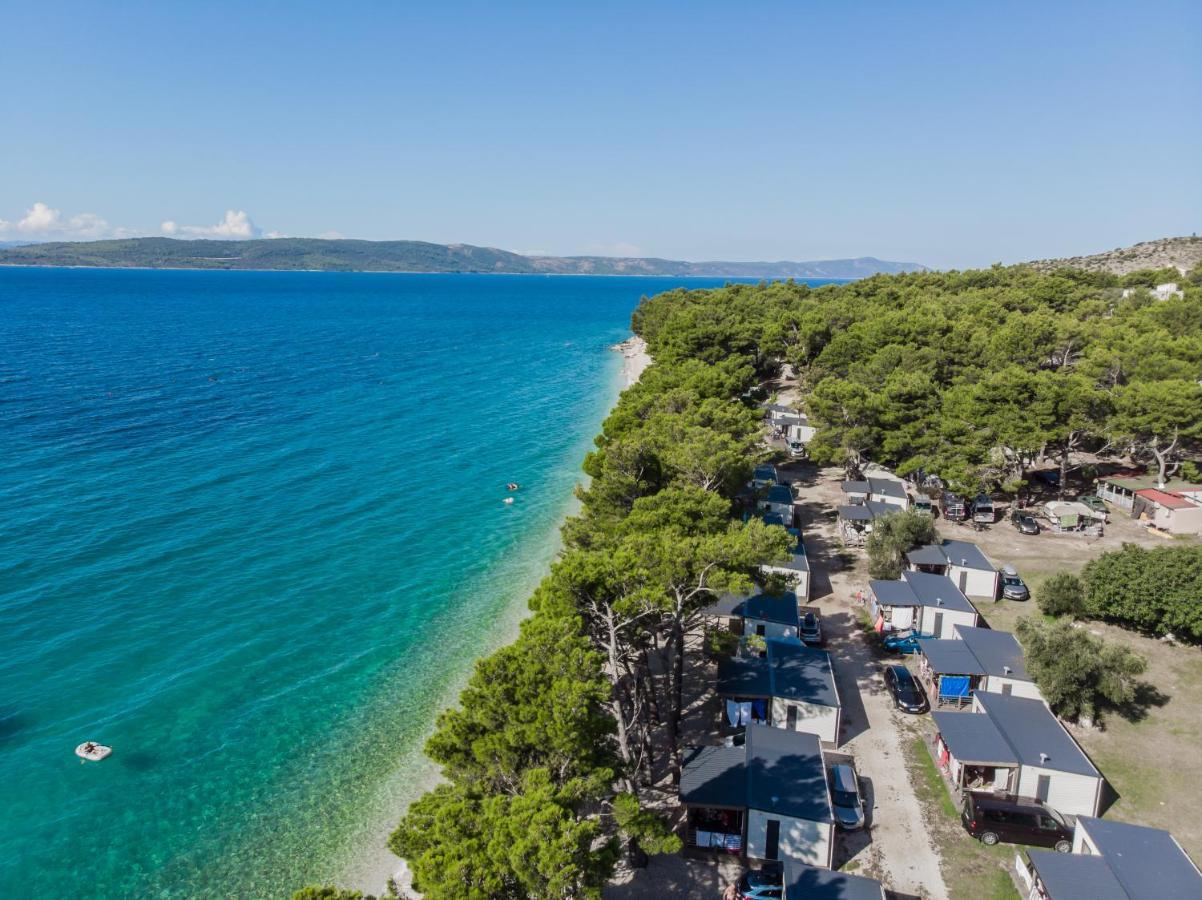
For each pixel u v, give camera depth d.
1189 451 76.50
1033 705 36.22
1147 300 112.88
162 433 95.88
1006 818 30.17
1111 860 26.33
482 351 190.50
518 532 67.50
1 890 29.38
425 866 19.69
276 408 114.00
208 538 63.50
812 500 73.94
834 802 31.70
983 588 51.88
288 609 52.19
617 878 29.16
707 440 48.00
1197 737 36.59
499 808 21.45
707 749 33.22
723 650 33.56
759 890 27.23
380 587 55.97
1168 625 43.22
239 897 29.53
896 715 39.16
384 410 116.25
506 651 26.47
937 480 71.75
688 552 31.44
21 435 91.00
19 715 39.59
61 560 57.66
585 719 24.12
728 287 183.88
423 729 39.88
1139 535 62.16
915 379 71.06
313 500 74.00
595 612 31.22
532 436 102.81
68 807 33.69
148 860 31.16
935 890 27.89
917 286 151.62
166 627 49.06
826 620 49.56
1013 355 81.38
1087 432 67.25
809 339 104.38
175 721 39.88
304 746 38.34
